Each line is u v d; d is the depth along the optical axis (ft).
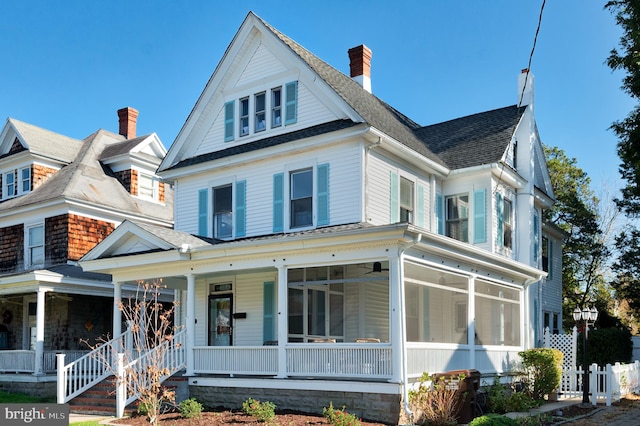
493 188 67.62
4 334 80.69
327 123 59.57
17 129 86.33
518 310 70.23
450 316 67.82
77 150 92.73
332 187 57.62
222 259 52.26
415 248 46.39
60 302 75.15
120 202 84.94
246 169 64.08
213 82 67.46
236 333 61.77
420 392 43.73
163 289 75.31
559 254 93.61
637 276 101.91
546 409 53.52
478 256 53.67
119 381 45.88
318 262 47.57
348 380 44.93
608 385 58.13
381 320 61.87
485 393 53.47
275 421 42.32
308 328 57.62
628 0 68.95
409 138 66.33
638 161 69.92
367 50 77.61
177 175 68.39
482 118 78.38
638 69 67.51
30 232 81.97
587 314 59.26
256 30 65.31
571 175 117.29
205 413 46.80
